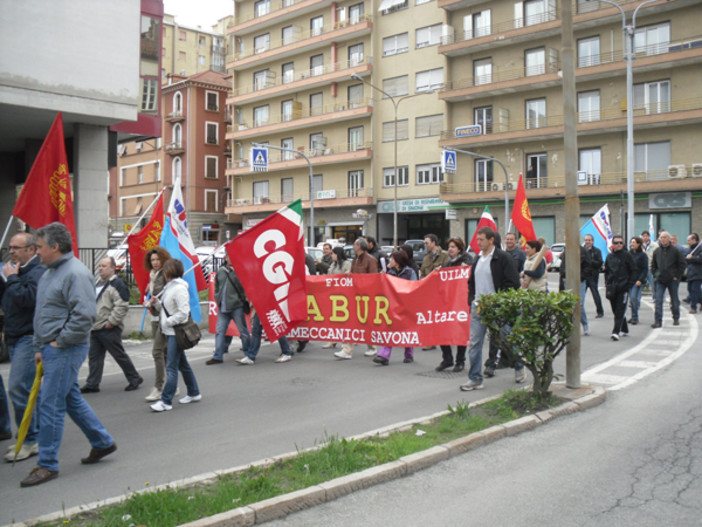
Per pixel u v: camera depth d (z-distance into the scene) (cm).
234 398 758
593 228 1652
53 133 771
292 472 475
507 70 3875
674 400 701
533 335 642
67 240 497
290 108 4981
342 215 4666
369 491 456
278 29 5069
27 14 1409
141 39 1880
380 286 981
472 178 4034
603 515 408
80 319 484
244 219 5400
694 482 461
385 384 818
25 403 550
